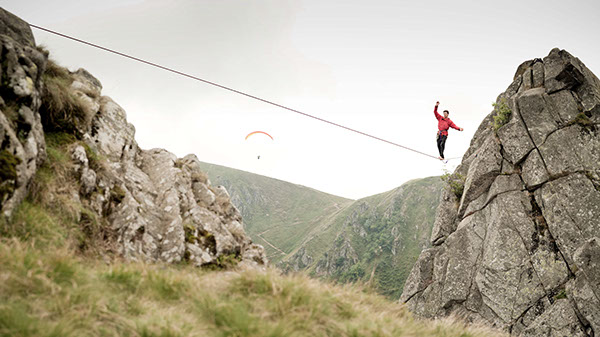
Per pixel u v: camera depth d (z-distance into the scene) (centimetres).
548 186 1662
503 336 867
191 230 1003
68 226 677
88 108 967
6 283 428
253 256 1159
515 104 1889
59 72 1023
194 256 942
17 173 579
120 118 1152
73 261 525
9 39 695
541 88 1898
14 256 470
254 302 571
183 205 1079
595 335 1324
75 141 867
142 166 1179
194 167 1337
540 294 1541
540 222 1656
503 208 1766
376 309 747
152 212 976
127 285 556
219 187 1370
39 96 759
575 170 1628
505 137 1858
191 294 571
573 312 1405
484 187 1922
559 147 1695
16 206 579
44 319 404
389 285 17400
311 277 745
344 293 720
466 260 1831
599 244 1407
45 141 791
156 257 870
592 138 1659
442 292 1856
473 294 1752
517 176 1798
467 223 1909
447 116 1786
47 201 664
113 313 451
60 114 867
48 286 452
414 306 2002
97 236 746
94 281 522
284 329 486
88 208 772
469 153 2364
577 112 1734
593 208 1529
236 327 474
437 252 2105
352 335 529
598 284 1364
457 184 2230
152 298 543
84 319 423
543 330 1448
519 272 1619
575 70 1750
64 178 745
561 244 1547
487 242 1792
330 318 570
